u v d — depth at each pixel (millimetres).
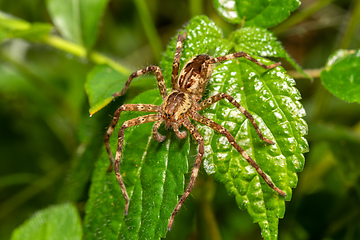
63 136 270
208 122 186
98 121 216
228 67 188
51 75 265
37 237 195
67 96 261
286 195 178
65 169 251
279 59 287
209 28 192
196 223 222
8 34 221
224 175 181
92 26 222
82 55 226
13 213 251
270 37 190
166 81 197
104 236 185
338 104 265
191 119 194
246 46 189
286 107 182
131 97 212
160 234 181
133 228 183
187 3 302
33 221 197
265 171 180
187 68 195
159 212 182
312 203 232
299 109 181
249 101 184
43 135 272
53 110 258
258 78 185
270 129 181
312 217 231
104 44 299
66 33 223
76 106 259
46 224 196
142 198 185
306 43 304
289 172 179
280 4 189
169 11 304
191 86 195
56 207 198
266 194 179
